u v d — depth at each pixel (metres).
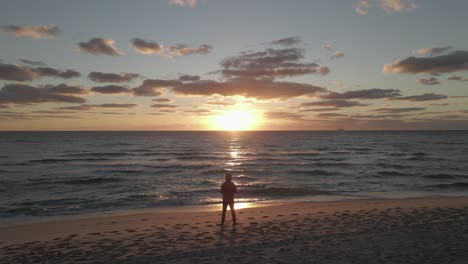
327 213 13.90
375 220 11.77
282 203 18.17
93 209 17.53
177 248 8.80
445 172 33.69
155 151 68.56
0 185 26.11
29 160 47.50
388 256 7.32
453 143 97.88
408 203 17.14
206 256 7.92
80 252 8.80
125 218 14.53
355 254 7.57
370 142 108.19
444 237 8.89
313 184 26.56
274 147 83.69
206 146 88.88
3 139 125.75
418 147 79.19
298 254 7.73
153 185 26.19
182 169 37.81
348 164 42.19
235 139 140.62
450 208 14.06
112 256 8.30
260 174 33.16
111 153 61.44
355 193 22.12
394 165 40.31
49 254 8.73
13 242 10.80
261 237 9.66
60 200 19.98
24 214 16.36
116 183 27.25
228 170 36.28
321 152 65.06
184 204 18.66
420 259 7.07
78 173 34.03
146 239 10.02
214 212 15.62
